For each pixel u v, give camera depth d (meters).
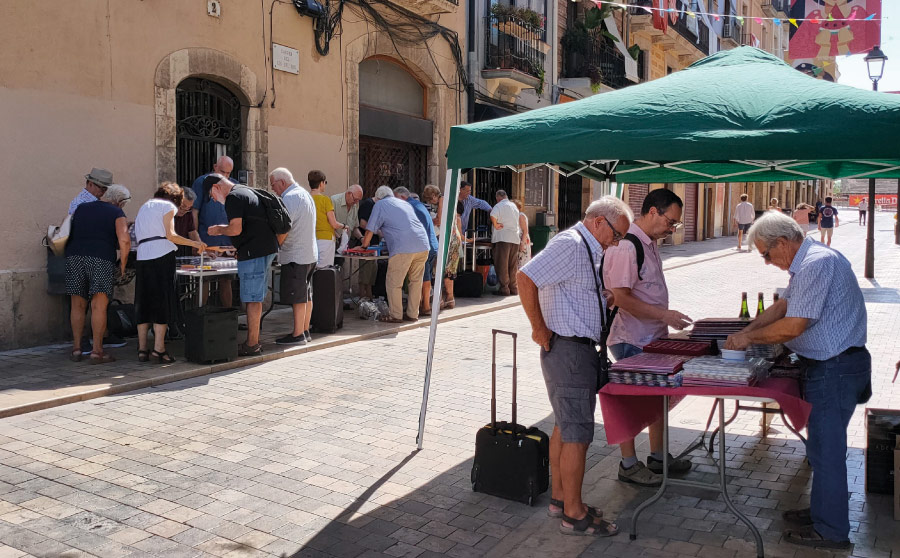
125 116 8.67
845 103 3.70
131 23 8.68
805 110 3.76
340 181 11.91
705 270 18.59
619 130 3.96
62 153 8.07
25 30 7.68
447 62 14.55
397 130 13.38
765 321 3.99
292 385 6.78
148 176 8.95
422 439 5.26
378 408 6.11
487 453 4.36
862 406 6.17
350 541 3.77
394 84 13.68
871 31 18.56
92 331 7.85
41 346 7.89
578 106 4.32
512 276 13.53
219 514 4.05
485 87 15.78
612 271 4.46
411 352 8.38
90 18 8.27
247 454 4.98
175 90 9.23
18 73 7.64
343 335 8.99
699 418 5.88
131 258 8.12
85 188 7.65
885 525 3.89
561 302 3.82
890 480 4.27
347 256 10.27
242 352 7.65
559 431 3.97
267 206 7.51
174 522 3.94
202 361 7.21
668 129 3.88
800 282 3.63
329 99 11.62
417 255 10.01
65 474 4.56
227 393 6.45
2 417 5.59
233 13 9.93
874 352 8.42
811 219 45.00
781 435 5.48
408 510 4.15
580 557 3.59
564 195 20.36
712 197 33.16
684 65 28.41
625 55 21.27
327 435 5.40
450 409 6.13
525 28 16.30
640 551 3.65
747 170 6.11
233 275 8.32
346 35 11.88
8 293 7.62
